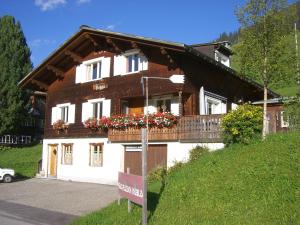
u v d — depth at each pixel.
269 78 16.28
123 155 24.16
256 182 11.14
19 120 44.16
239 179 11.65
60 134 29.11
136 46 23.27
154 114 21.75
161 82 22.72
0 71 43.44
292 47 16.38
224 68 23.72
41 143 47.34
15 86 43.28
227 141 16.34
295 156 11.98
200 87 23.31
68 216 14.94
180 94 21.75
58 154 28.94
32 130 53.44
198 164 14.31
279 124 17.23
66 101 29.28
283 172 11.19
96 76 27.61
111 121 24.33
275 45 16.09
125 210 12.11
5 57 44.19
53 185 24.84
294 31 16.64
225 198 10.87
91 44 27.69
